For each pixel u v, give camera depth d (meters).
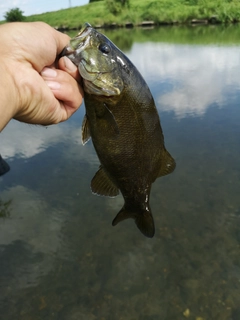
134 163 0.27
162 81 1.57
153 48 2.55
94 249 0.63
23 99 0.19
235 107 1.17
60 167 0.90
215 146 0.93
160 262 0.59
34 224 0.70
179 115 1.14
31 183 0.84
